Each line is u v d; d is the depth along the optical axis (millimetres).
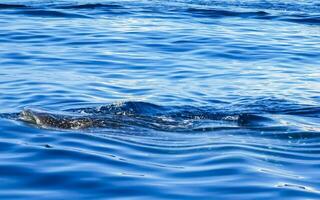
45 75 27047
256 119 20781
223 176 15281
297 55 32188
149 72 28234
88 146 17828
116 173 15523
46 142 18109
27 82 25703
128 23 39188
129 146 17922
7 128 19359
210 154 17109
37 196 14031
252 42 34719
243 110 22469
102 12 42781
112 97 23984
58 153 17078
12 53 30938
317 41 35688
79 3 45875
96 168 15891
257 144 18188
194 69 28969
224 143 18188
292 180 15055
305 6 48156
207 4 47969
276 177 15234
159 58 30844
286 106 23078
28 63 29219
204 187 14555
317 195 14086
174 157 16953
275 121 20719
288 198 13906
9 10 42125
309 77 27969
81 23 38719
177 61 30375
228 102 23625
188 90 25328
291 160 16781
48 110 20906
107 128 19656
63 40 34062
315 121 20938
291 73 28688
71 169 15758
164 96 24297
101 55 31062
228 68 29391
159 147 17875
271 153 17328
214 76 27812
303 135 19203
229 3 48844
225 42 34438
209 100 23891
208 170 15742
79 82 26016
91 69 28422
